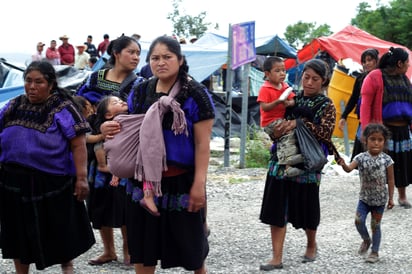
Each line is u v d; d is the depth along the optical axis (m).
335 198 8.76
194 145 3.97
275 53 21.78
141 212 4.02
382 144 5.79
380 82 7.55
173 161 3.89
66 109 4.66
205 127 3.94
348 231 6.94
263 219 5.54
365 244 5.97
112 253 5.76
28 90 4.61
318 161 5.33
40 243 4.62
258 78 21.41
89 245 4.93
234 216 7.79
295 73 21.73
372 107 7.63
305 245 6.36
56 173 4.64
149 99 4.01
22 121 4.63
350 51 17.47
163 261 4.02
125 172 3.94
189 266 4.01
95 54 25.08
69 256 4.73
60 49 23.58
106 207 5.53
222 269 5.56
